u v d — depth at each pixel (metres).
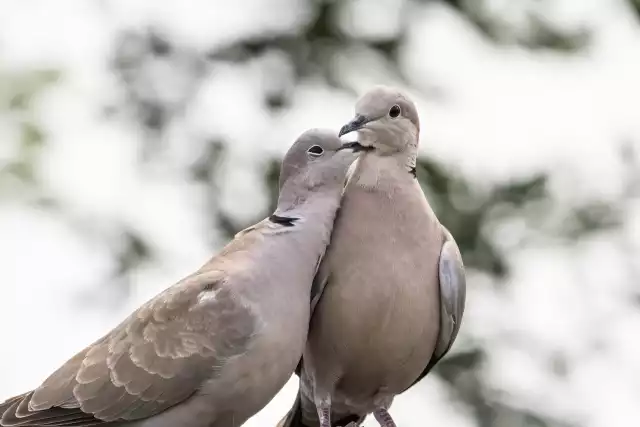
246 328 9.42
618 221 16.14
